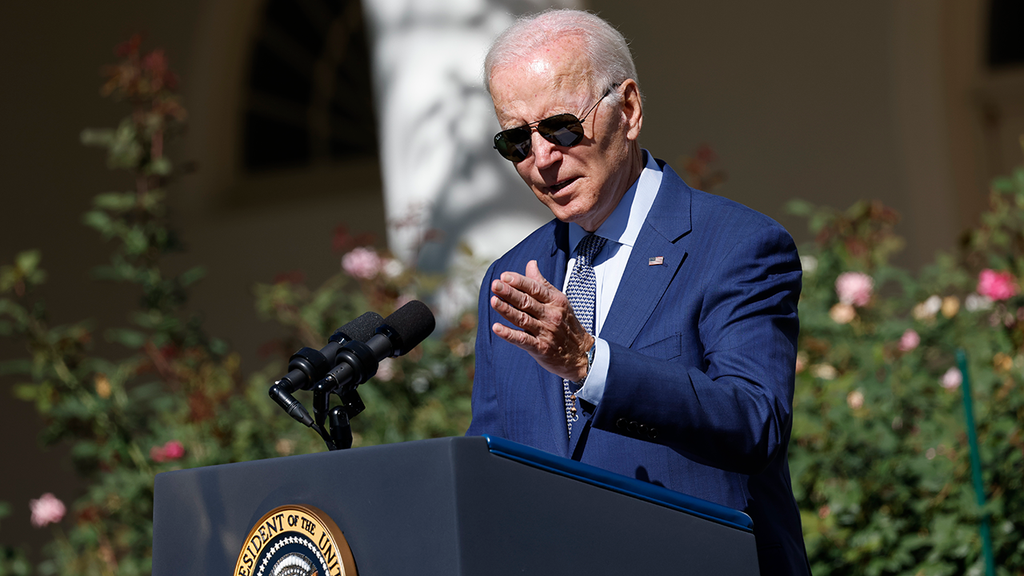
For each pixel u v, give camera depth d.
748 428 5.47
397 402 14.98
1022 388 12.45
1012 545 11.94
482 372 7.62
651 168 7.29
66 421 16.34
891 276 15.30
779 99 27.39
